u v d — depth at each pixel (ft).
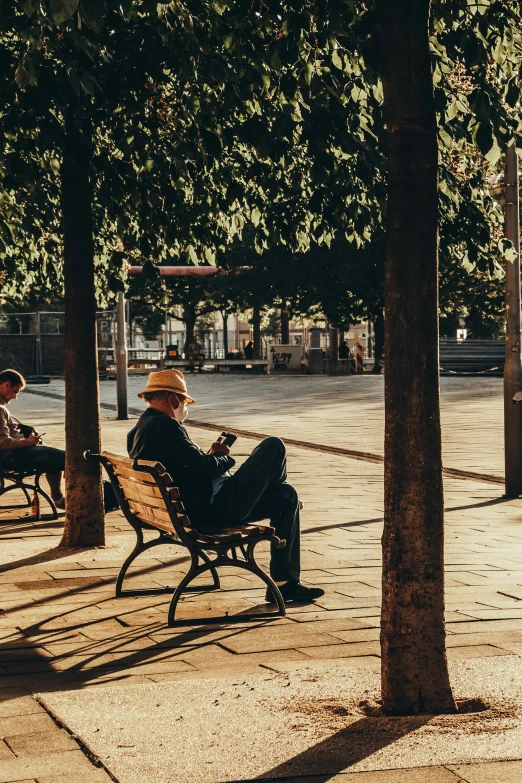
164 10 23.68
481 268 28.02
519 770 12.64
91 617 21.71
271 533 21.89
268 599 22.84
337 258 157.48
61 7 15.74
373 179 25.46
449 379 147.95
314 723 14.51
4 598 23.45
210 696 15.88
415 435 15.31
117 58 24.02
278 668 17.72
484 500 40.37
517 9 23.26
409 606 15.29
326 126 23.50
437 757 13.08
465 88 23.61
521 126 25.04
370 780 12.37
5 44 26.21
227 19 23.45
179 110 26.55
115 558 28.14
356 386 127.65
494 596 23.39
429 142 15.37
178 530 21.25
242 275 164.55
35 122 23.82
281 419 80.43
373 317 165.48
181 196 29.71
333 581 25.09
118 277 38.34
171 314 210.18
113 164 27.09
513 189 40.01
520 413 40.78
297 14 20.92
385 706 15.29
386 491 15.56
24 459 35.27
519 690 16.01
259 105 25.72
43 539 31.58
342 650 18.94
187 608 22.34
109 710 15.19
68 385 29.50
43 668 18.02
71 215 28.89
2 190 30.37
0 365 156.04
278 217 30.48
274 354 170.71
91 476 29.60
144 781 12.39
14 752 13.60
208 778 12.48
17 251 39.47
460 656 18.35
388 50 15.37
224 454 23.48
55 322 159.22
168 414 23.40
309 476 47.88
